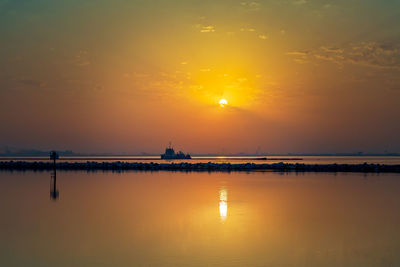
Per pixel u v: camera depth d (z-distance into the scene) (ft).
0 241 47.14
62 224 56.54
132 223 57.11
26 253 42.22
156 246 44.68
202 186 111.65
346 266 37.81
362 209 69.21
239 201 79.56
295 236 49.32
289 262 38.86
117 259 39.91
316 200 80.84
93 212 66.23
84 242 46.52
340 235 49.98
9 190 100.99
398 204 75.00
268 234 50.34
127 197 86.02
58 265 38.29
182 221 58.39
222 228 53.83
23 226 55.21
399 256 40.96
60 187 109.50
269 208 70.23
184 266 37.60
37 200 81.15
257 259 39.81
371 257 40.60
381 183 119.96
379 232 51.60
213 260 39.42
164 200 81.15
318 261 39.27
